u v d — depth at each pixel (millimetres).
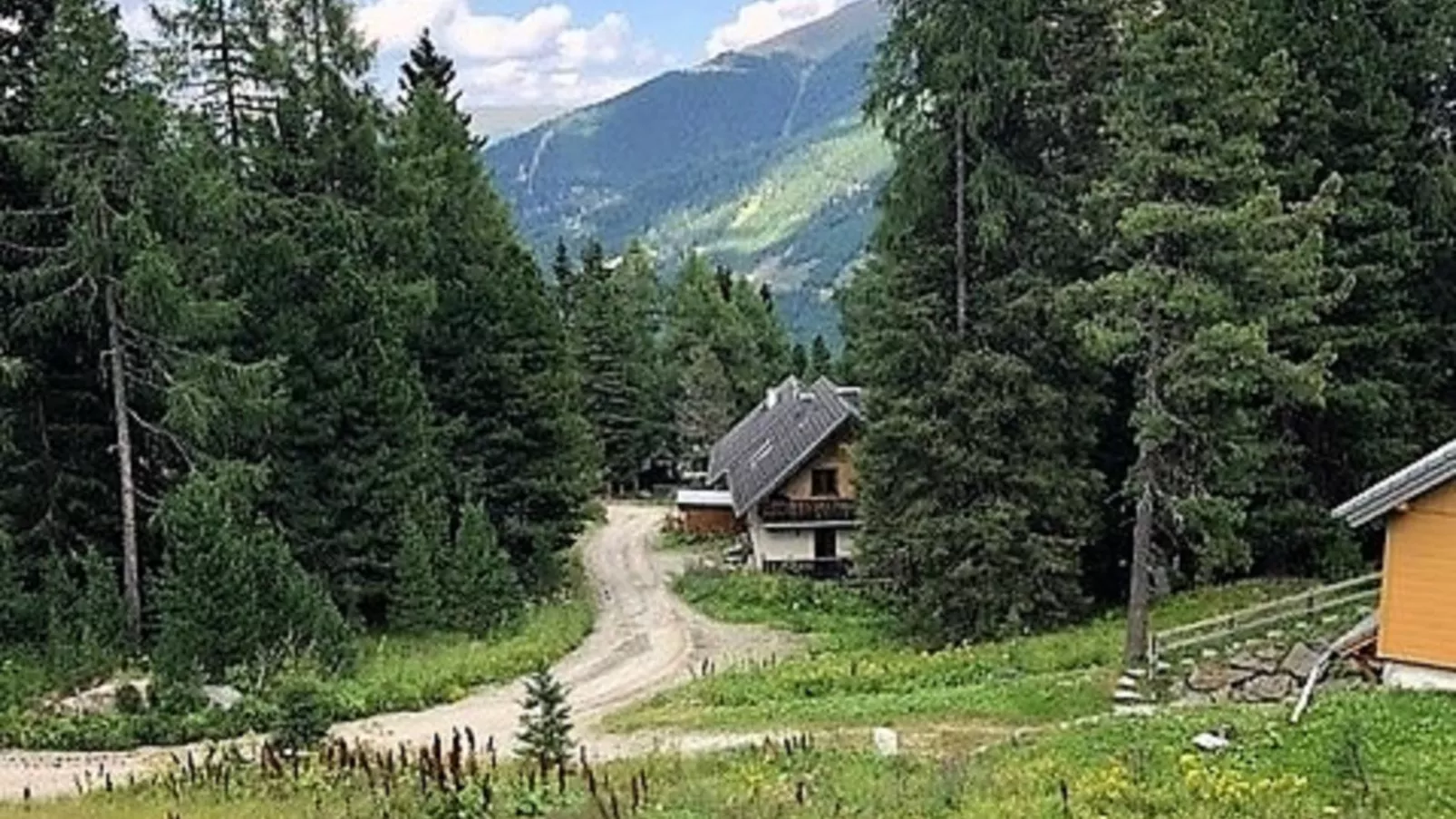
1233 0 34812
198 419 34281
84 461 37406
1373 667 25609
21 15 34844
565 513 53812
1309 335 34656
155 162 33938
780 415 70125
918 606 38250
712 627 48156
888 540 38062
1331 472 37719
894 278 37062
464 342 50844
